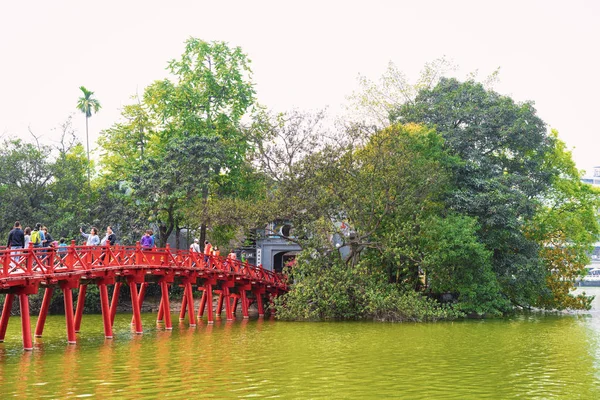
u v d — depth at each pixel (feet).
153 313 181.06
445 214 173.47
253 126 167.73
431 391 69.67
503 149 192.13
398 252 153.58
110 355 92.53
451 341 111.34
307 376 77.41
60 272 98.22
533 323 146.72
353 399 65.46
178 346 103.04
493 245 173.37
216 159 186.09
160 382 72.90
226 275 150.41
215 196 190.29
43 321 112.57
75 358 89.35
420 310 150.41
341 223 179.63
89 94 325.62
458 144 180.65
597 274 520.83
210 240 209.56
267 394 67.15
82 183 202.90
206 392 67.87
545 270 182.60
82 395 65.92
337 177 157.89
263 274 167.43
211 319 144.25
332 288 149.18
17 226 102.37
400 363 87.56
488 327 136.15
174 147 187.32
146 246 127.24
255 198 183.32
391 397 66.49
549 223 198.08
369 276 155.94
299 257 154.20
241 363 86.38
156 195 186.19
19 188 190.08
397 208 157.28
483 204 169.07
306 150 160.25
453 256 157.38
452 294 173.47
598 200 205.57
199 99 197.36
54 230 187.83
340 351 98.32
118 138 207.10
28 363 84.79
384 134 161.79
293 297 155.02
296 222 160.45
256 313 178.40
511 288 177.27
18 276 89.71
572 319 157.89
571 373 81.05
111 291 189.06
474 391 69.92
